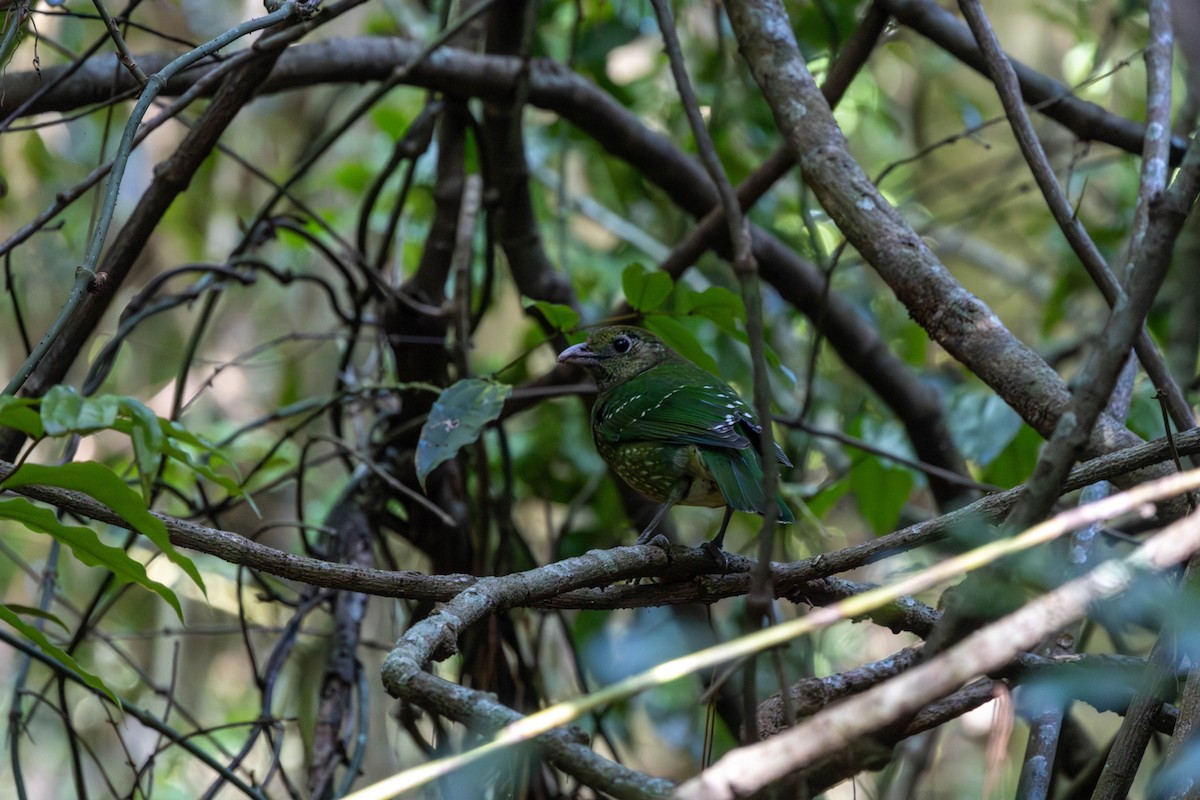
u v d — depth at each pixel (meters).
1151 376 6.61
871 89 14.11
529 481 12.02
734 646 3.57
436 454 6.95
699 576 6.16
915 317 6.95
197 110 11.90
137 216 7.32
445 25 9.41
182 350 15.72
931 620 6.04
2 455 6.95
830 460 12.79
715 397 7.77
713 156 6.11
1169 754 4.88
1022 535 3.56
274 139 16.48
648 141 10.59
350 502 9.77
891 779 9.78
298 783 13.04
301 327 15.59
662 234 14.30
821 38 12.50
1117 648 8.04
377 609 13.51
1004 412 9.70
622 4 12.64
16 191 12.92
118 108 12.99
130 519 4.39
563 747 3.77
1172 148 9.56
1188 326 9.70
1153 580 4.00
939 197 16.22
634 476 7.94
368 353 14.63
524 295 10.30
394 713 8.35
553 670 11.60
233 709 13.91
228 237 15.95
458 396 7.17
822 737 3.18
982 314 6.76
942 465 10.67
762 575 4.08
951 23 9.43
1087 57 13.49
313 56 9.13
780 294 10.59
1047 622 3.24
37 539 14.45
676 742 11.79
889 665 5.68
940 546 8.79
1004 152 16.55
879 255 7.02
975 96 16.09
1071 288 12.36
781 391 12.70
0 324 14.05
